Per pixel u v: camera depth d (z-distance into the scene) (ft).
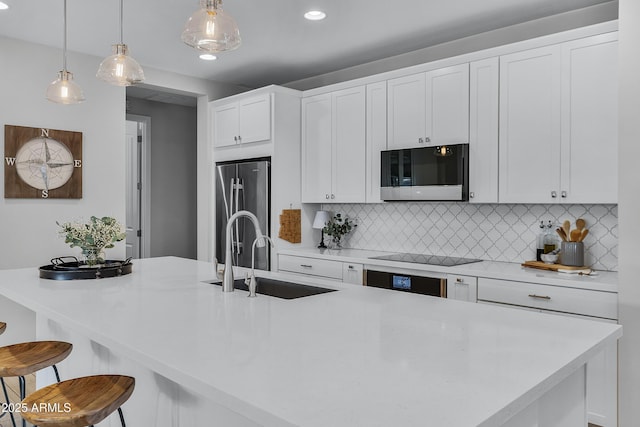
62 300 6.88
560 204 10.90
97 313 6.08
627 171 8.46
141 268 10.09
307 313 6.09
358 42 12.98
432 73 11.91
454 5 10.59
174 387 5.73
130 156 20.47
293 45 13.21
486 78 10.97
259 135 14.90
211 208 16.94
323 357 4.37
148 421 6.21
